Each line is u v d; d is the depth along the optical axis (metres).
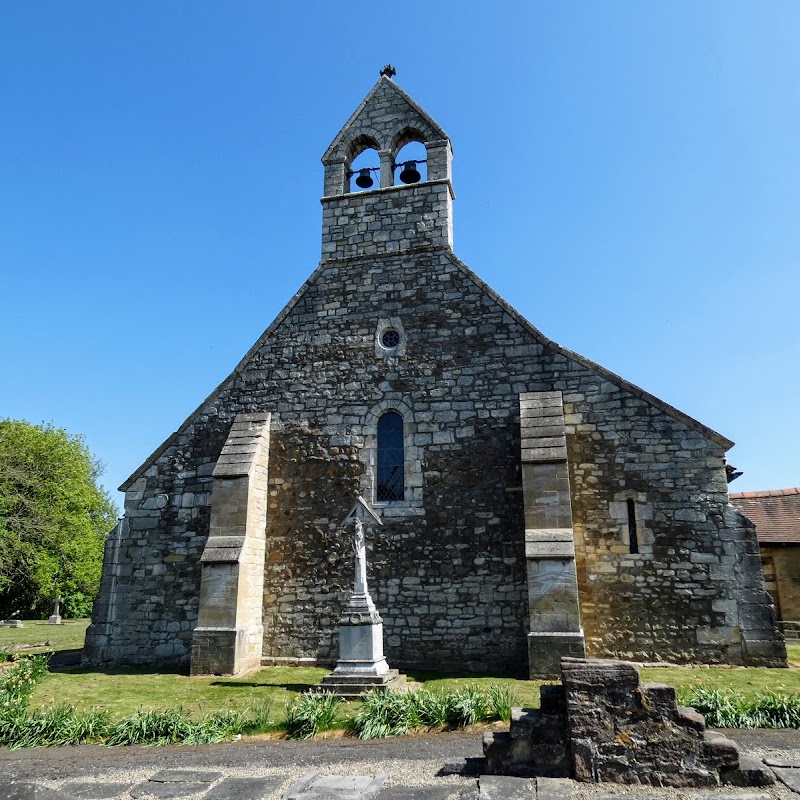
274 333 16.09
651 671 11.92
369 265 16.05
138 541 15.41
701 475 13.15
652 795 5.68
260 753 7.62
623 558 13.09
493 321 14.88
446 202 16.11
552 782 6.02
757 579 12.55
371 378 15.23
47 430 35.66
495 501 13.81
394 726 8.48
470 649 13.20
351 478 14.73
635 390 13.75
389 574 13.93
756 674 11.52
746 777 5.87
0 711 8.92
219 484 14.38
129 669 14.05
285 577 14.50
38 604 38.25
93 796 6.34
